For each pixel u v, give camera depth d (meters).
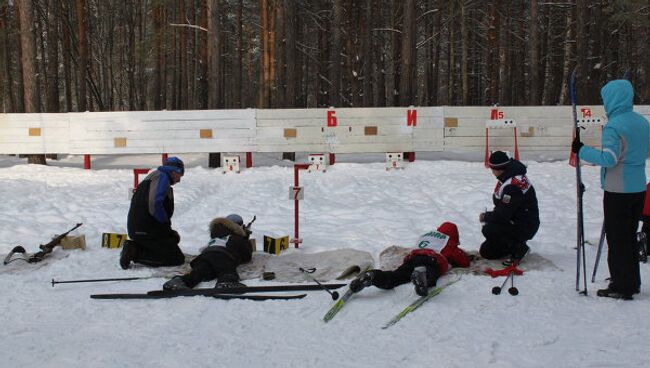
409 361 3.77
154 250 6.59
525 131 16.03
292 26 19.97
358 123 15.93
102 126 15.91
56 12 21.75
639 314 4.67
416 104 37.62
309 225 9.40
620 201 5.04
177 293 5.33
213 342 4.17
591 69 25.16
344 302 4.97
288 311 4.87
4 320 4.74
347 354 3.91
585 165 15.34
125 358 3.89
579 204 5.31
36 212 10.30
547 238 8.07
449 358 3.79
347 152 15.97
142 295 5.30
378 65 28.39
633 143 4.99
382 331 4.36
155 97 27.84
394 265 6.38
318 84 28.84
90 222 9.53
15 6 23.33
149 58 31.31
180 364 3.78
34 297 5.39
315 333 4.34
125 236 7.65
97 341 4.22
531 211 6.52
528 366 3.65
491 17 25.66
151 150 15.93
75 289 5.68
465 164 15.95
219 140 15.88
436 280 5.55
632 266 5.06
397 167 15.42
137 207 6.51
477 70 36.66
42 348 4.09
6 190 12.23
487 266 6.34
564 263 6.54
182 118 15.86
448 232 6.22
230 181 14.20
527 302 5.02
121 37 31.38
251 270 6.32
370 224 9.35
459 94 34.62
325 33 29.44
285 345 4.10
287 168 15.98
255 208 11.05
